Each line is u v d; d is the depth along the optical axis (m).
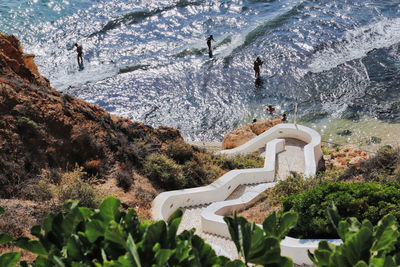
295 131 24.59
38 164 15.30
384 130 28.20
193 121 30.78
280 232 4.84
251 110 31.86
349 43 40.00
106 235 4.16
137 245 4.00
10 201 12.96
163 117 31.09
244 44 40.28
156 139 20.08
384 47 39.03
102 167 16.72
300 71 36.00
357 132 28.28
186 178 18.34
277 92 33.69
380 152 17.92
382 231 4.56
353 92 32.94
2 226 11.46
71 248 4.47
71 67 36.56
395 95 32.09
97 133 17.53
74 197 13.73
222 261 4.75
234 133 26.23
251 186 19.66
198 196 17.17
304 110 31.34
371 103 31.31
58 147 16.12
